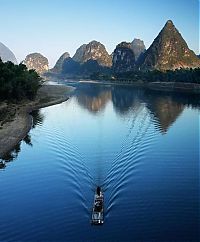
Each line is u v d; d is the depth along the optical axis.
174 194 39.62
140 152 56.69
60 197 39.19
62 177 45.47
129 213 34.84
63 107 115.56
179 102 130.38
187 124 82.50
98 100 139.38
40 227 33.16
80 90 194.62
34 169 49.03
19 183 44.09
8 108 98.56
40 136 69.44
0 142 63.44
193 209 35.72
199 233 31.47
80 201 37.91
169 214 34.97
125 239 30.83
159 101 133.88
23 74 122.38
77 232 32.06
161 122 85.06
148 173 46.62
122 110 107.38
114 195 39.22
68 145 61.44
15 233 32.34
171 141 64.44
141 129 75.94
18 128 74.69
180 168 48.69
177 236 31.20
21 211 36.38
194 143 62.69
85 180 43.84
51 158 54.03
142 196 38.94
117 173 46.50
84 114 99.25
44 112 102.88
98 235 31.52
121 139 65.94
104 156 54.09
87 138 66.94
